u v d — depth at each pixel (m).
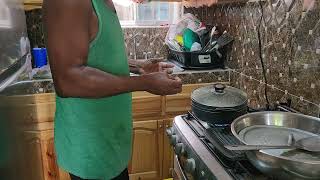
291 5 1.30
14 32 1.03
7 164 0.85
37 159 1.39
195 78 2.00
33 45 2.15
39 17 2.12
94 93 0.79
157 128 2.03
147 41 2.33
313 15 1.17
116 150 1.00
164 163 2.11
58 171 1.94
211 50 2.03
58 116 0.98
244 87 1.80
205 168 0.94
